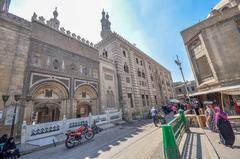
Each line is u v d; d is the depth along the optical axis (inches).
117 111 807.1
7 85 385.4
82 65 680.4
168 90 1737.2
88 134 403.5
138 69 1128.8
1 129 348.8
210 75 559.2
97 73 759.1
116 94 849.5
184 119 338.3
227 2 768.9
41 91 494.0
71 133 349.4
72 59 633.6
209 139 254.2
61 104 547.5
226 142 209.0
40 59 498.9
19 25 451.2
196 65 647.1
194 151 203.8
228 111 421.1
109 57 960.3
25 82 431.5
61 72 562.6
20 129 385.7
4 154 262.8
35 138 373.4
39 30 525.3
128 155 237.5
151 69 1397.6
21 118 398.0
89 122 545.0
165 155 140.7
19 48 435.2
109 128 586.9
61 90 552.4
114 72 887.1
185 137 285.6
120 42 989.2
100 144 335.9
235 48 489.1
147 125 574.6
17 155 277.6
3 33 409.4
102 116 624.7
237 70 469.7
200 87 613.0
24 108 412.8
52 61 541.3
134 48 1143.0
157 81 1438.2
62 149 325.1
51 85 520.4
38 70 479.5
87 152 282.4
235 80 465.1
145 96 1093.1
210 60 532.4
